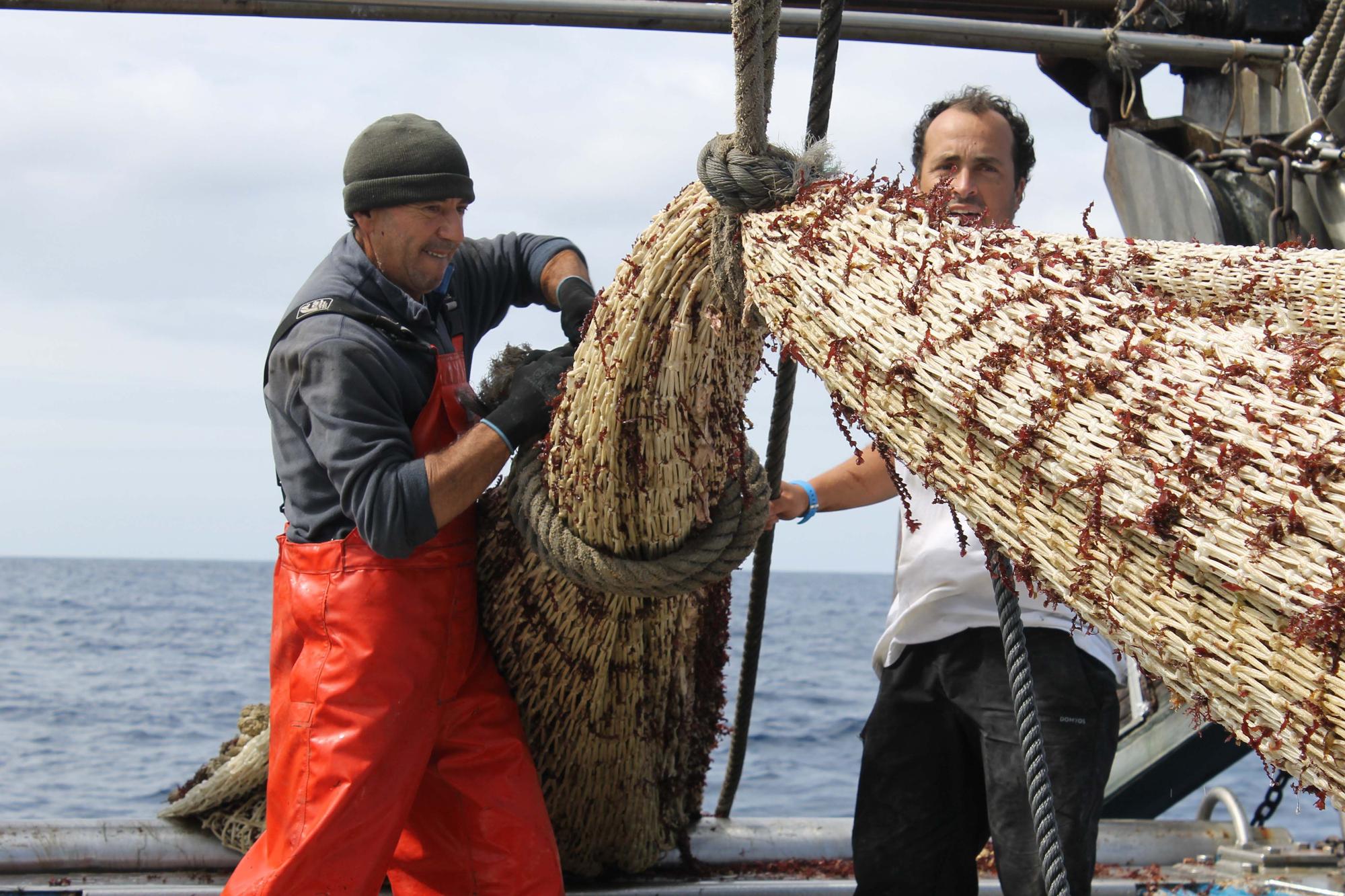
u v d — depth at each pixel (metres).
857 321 1.98
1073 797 2.76
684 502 2.65
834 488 3.38
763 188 2.24
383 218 2.88
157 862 3.60
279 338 2.86
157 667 25.61
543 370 2.74
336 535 2.80
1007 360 1.77
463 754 2.87
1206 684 1.52
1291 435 1.49
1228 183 4.27
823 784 11.52
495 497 3.04
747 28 2.13
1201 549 1.50
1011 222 3.38
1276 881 3.81
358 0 3.66
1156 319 1.78
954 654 2.95
